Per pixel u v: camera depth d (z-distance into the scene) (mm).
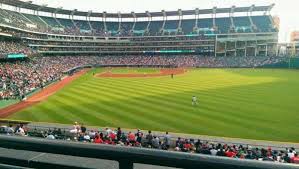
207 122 32438
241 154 19625
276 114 35656
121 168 2449
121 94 51000
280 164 2012
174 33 137500
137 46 139375
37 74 71938
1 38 86688
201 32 134500
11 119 34875
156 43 138000
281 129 29719
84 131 26844
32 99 47438
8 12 107125
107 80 73875
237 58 122750
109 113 37094
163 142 24188
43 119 34875
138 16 149375
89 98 47531
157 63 124562
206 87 58250
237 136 27578
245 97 46531
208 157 2191
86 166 2688
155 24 147000
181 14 144375
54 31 119438
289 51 135000
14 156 2898
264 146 24391
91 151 2520
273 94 49250
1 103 42094
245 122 32281
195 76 81875
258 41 130375
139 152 2363
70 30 131625
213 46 133125
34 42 106938
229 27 134250
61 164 2719
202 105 40906
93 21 149500
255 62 115812
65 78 78438
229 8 134750
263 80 69375
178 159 2230
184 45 135875
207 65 118750
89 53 134375
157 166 2455
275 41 129500
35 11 127875
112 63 124375
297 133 28438
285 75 81938
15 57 78875
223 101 43562
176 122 32562
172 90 54875
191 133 28672
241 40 130750
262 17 136375
